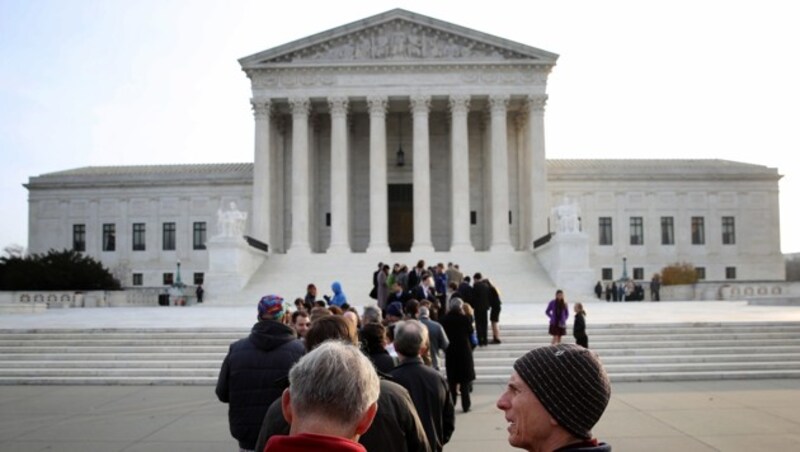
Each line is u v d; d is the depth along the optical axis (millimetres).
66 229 102375
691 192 100250
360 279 64688
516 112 85688
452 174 78438
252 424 9773
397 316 16594
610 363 27266
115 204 102000
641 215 99625
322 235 86188
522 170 84500
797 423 17562
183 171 103000
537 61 78062
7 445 15914
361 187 87062
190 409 20469
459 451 15188
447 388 10609
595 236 99000
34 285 78500
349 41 79125
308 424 4734
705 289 71438
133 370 26938
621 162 104062
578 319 25812
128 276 100438
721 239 100375
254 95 78688
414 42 78938
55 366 27734
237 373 9906
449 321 19312
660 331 30422
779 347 28531
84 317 44812
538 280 63344
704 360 27391
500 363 27281
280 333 10180
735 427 17141
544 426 4309
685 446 15250
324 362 4820
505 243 76688
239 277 62031
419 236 76438
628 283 72438
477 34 78250
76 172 105688
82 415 19578
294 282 64188
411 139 87500
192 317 42969
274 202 82125
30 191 103125
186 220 100688
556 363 4309
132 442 16172
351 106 82562
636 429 16969
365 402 4844
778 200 101062
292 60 78938
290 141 85562
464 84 78500
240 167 105250
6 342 30203
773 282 71375
